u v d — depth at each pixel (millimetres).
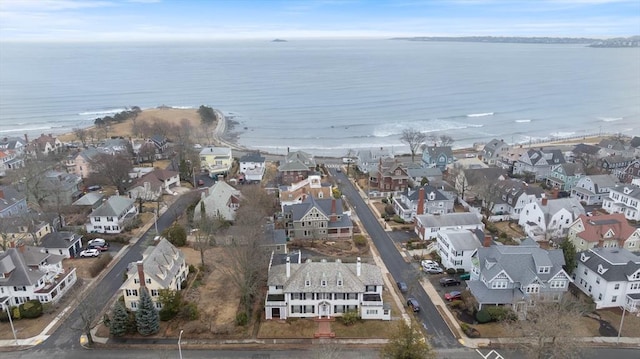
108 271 82938
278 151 190375
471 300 70562
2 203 100938
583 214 92812
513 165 150250
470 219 98312
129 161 144125
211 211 102438
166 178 129000
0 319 67188
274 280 69562
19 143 162000
